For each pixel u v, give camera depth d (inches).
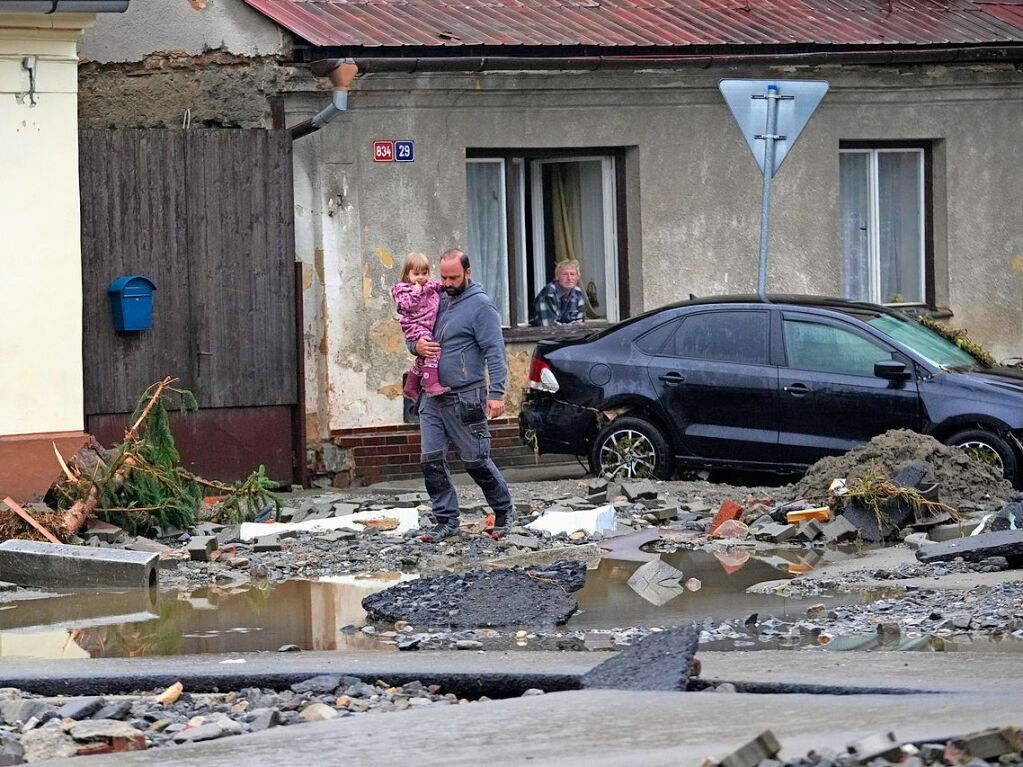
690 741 439.5
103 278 1125.1
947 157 1518.2
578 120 1350.9
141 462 951.6
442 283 923.4
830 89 1453.0
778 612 723.4
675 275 1398.9
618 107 1365.7
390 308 1267.2
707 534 952.9
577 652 631.2
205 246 1164.5
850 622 694.5
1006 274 1552.7
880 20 1489.9
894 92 1483.8
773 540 924.0
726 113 1416.1
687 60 1338.6
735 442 1133.1
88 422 1121.4
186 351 1159.0
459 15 1312.7
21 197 999.0
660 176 1387.8
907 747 404.8
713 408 1138.7
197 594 799.7
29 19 986.1
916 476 949.2
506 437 1331.2
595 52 1298.0
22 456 989.2
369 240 1258.0
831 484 975.6
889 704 487.2
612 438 1162.0
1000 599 724.7
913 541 903.7
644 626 696.4
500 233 1354.6
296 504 1071.0
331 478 1238.3
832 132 1462.8
